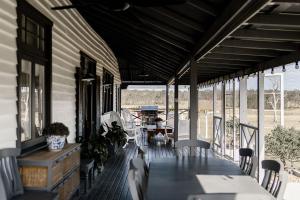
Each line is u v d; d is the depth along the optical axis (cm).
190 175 309
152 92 2723
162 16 402
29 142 353
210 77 1039
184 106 2280
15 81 317
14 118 314
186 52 583
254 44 402
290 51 425
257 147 572
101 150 587
